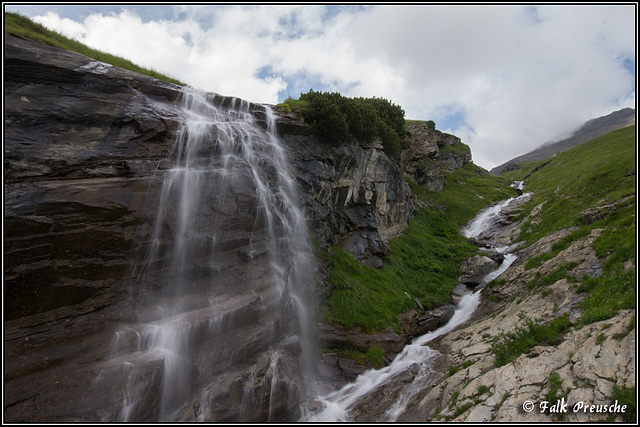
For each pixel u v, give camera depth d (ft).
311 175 63.52
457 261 86.28
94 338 28.76
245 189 46.65
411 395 37.55
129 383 26.03
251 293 39.01
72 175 35.55
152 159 41.60
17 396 23.49
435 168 171.53
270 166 54.85
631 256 41.93
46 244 29.60
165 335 30.09
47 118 37.83
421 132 171.83
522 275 63.36
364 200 79.66
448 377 38.47
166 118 45.68
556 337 35.35
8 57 37.42
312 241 60.39
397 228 96.43
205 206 41.65
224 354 32.01
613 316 32.32
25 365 25.05
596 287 41.39
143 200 36.52
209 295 36.86
